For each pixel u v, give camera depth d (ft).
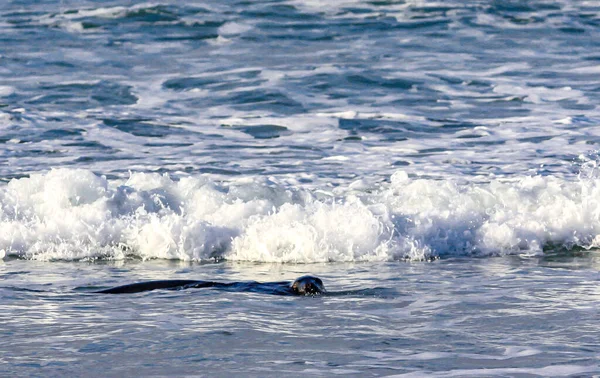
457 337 70.74
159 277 99.09
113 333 72.08
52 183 122.21
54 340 70.08
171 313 79.30
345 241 109.09
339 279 96.53
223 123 182.60
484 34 253.03
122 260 109.19
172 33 258.37
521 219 115.75
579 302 82.53
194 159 155.74
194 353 66.39
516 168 146.61
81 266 105.50
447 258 108.37
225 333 71.97
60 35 255.70
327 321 76.18
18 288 91.76
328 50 240.94
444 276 97.25
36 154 158.71
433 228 113.19
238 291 88.38
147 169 148.77
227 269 103.76
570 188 123.44
